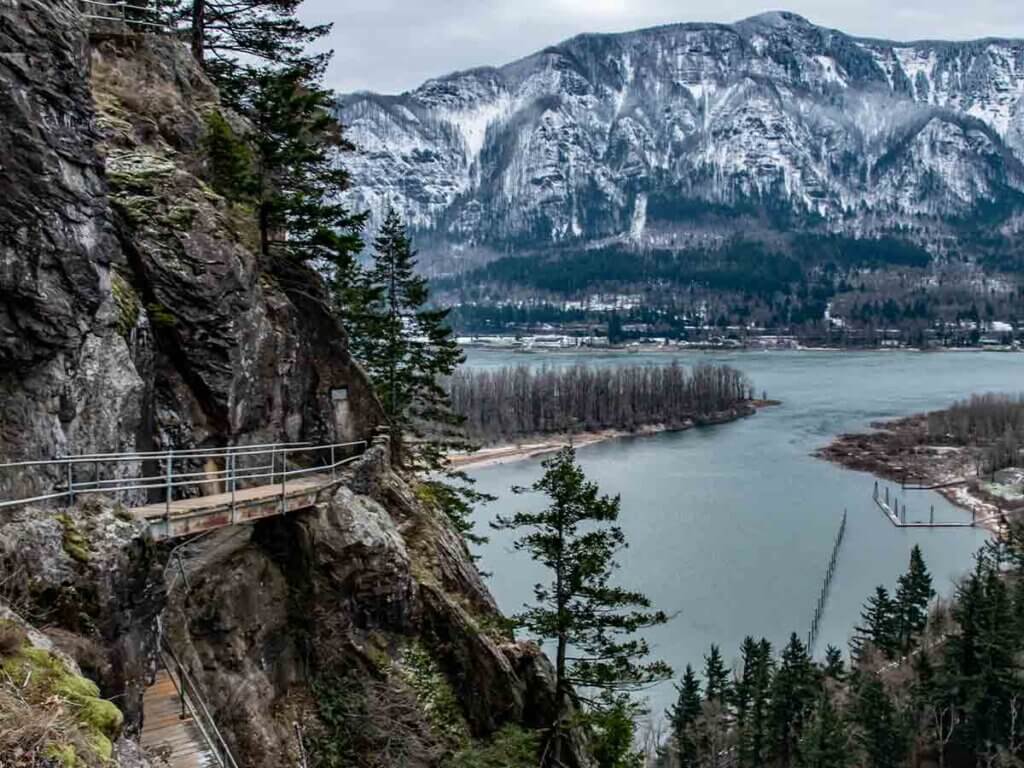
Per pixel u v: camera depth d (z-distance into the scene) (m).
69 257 20.61
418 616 31.28
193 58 38.91
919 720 69.00
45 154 20.08
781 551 103.06
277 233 39.00
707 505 125.75
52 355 20.50
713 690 69.06
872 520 122.31
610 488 137.12
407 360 49.81
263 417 31.89
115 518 18.70
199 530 23.83
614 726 30.34
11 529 16.80
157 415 27.70
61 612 16.78
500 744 28.14
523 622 31.48
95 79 32.75
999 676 64.81
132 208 28.36
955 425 187.88
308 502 28.48
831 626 83.19
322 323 37.25
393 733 27.25
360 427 38.19
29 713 11.66
